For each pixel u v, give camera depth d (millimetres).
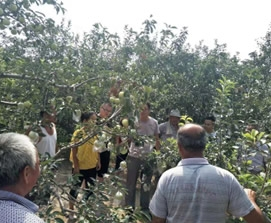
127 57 4008
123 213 2865
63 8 2520
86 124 3104
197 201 2182
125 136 3059
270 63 9039
